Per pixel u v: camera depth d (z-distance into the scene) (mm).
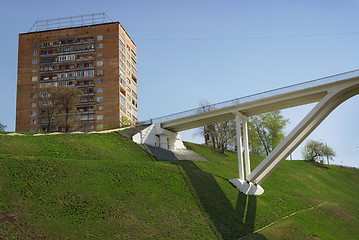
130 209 35469
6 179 33312
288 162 79875
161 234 33156
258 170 49219
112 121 89188
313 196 59531
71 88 78125
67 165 39875
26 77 94625
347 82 43125
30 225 27969
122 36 97875
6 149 43469
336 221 49219
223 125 78938
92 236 29156
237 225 40094
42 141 49938
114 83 91875
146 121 66938
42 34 97438
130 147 57969
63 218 30422
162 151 62344
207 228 37219
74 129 86188
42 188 33844
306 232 42125
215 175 53531
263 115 87188
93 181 38375
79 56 95250
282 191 58844
